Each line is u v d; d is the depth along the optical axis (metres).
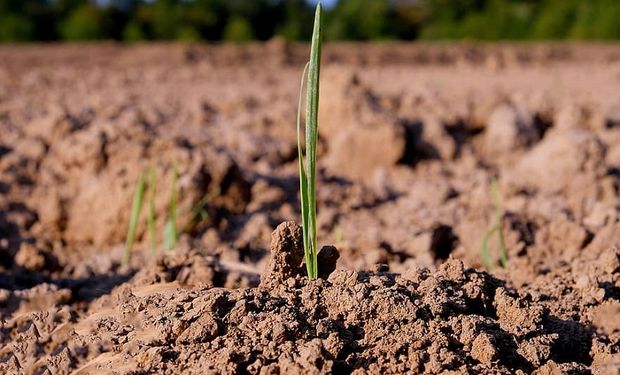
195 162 0.95
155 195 0.92
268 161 1.26
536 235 0.84
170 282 0.67
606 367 0.54
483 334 0.56
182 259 0.69
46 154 1.13
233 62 3.14
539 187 1.08
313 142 0.59
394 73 2.80
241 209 0.98
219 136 1.39
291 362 0.54
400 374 0.54
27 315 0.65
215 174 0.96
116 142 1.04
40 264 0.83
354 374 0.54
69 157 1.04
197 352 0.55
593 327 0.62
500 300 0.61
